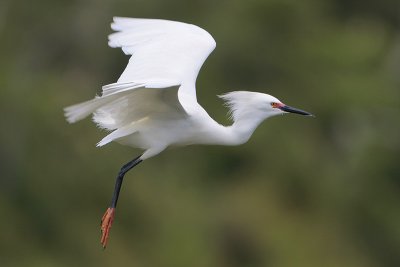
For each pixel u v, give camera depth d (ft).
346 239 55.88
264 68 64.34
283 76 64.95
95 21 65.67
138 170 50.29
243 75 63.31
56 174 49.67
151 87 23.24
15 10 65.36
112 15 65.31
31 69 64.23
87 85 63.31
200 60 28.09
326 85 65.72
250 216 53.26
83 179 49.24
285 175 59.67
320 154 62.49
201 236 49.37
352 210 58.70
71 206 49.03
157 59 27.73
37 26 65.82
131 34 28.40
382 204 59.88
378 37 71.00
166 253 47.50
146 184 50.11
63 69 65.26
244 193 57.21
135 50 28.12
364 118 66.28
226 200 56.03
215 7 64.95
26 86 55.83
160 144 26.84
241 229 52.19
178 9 64.44
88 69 65.05
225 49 62.69
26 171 49.96
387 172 62.90
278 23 65.41
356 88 65.51
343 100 64.85
